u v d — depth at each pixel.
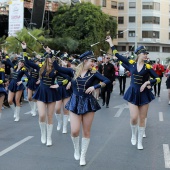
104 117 11.74
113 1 59.19
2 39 28.80
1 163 6.31
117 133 9.09
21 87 10.91
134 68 7.31
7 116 11.92
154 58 62.03
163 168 6.09
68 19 40.47
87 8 40.25
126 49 61.12
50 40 33.66
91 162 6.41
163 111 13.43
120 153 7.09
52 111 7.69
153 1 60.44
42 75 7.59
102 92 14.66
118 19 60.75
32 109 12.18
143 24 60.78
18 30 27.44
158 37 61.84
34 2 36.66
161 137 8.69
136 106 7.29
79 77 6.07
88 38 39.44
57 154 6.95
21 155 6.87
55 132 9.22
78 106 5.96
